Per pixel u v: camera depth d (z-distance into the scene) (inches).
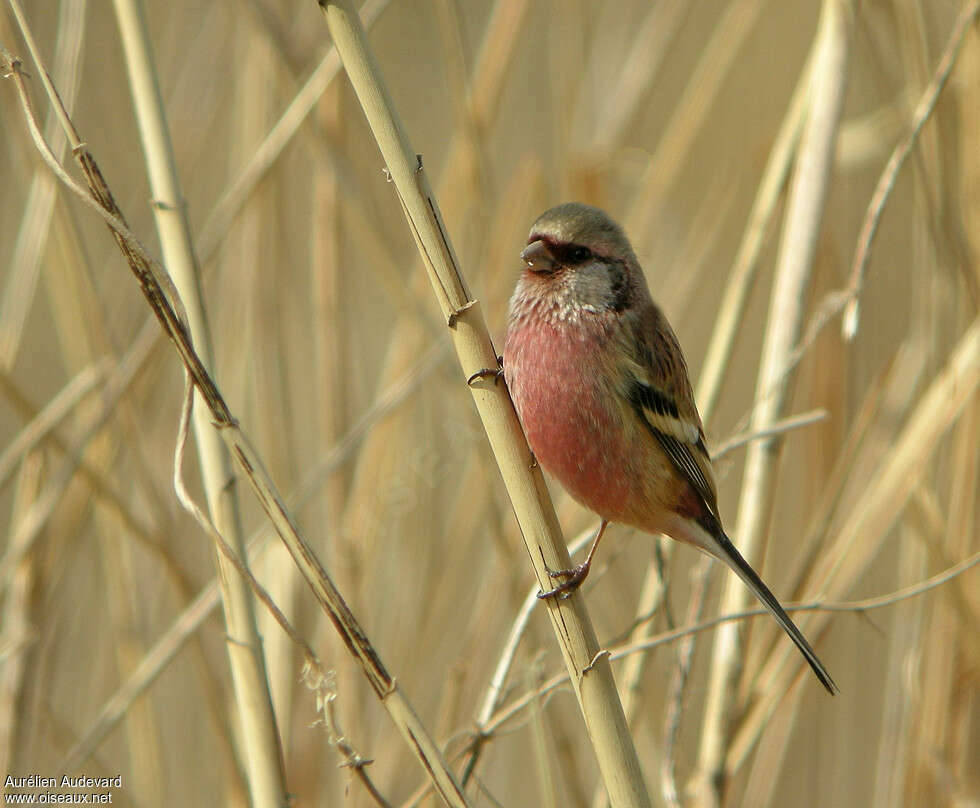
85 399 394.6
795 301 341.1
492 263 420.8
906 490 354.9
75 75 366.6
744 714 336.8
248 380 416.8
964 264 378.0
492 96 437.4
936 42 413.1
